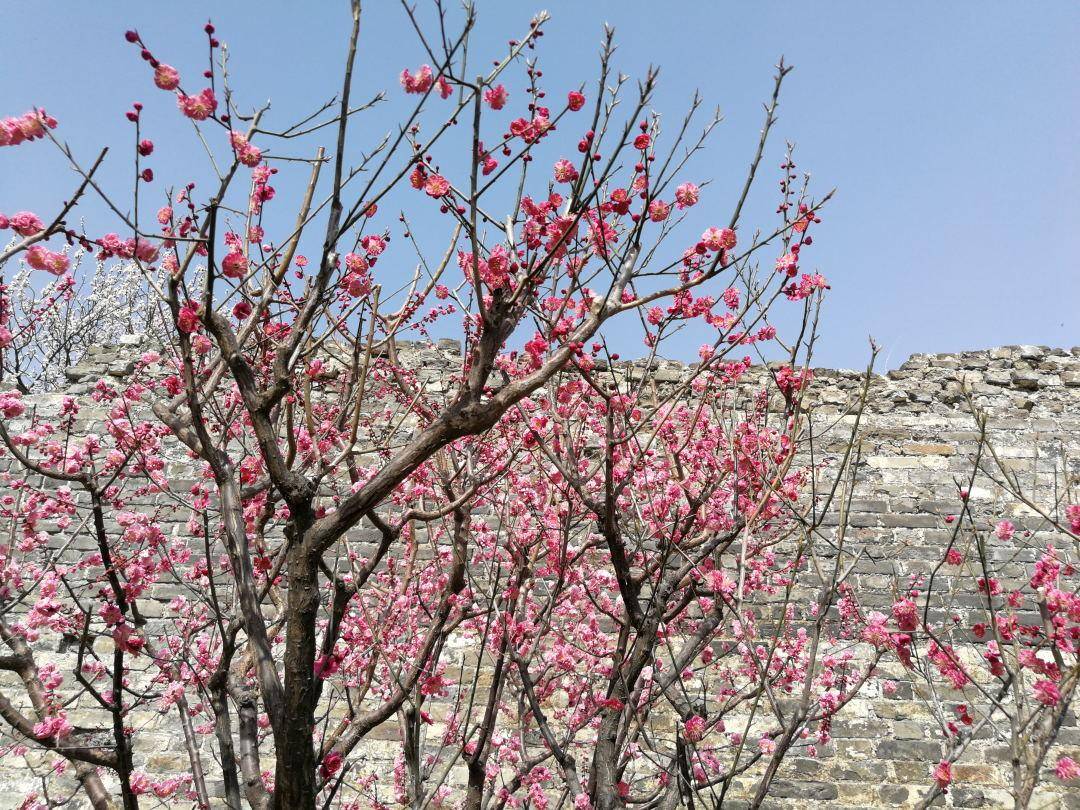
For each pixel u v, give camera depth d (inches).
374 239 148.5
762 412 267.4
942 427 358.0
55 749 145.3
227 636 154.2
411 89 128.2
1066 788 279.3
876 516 335.6
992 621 133.3
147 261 125.6
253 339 202.7
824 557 323.6
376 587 275.3
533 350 161.9
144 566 173.5
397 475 127.1
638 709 175.8
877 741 288.8
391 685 212.1
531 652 188.4
